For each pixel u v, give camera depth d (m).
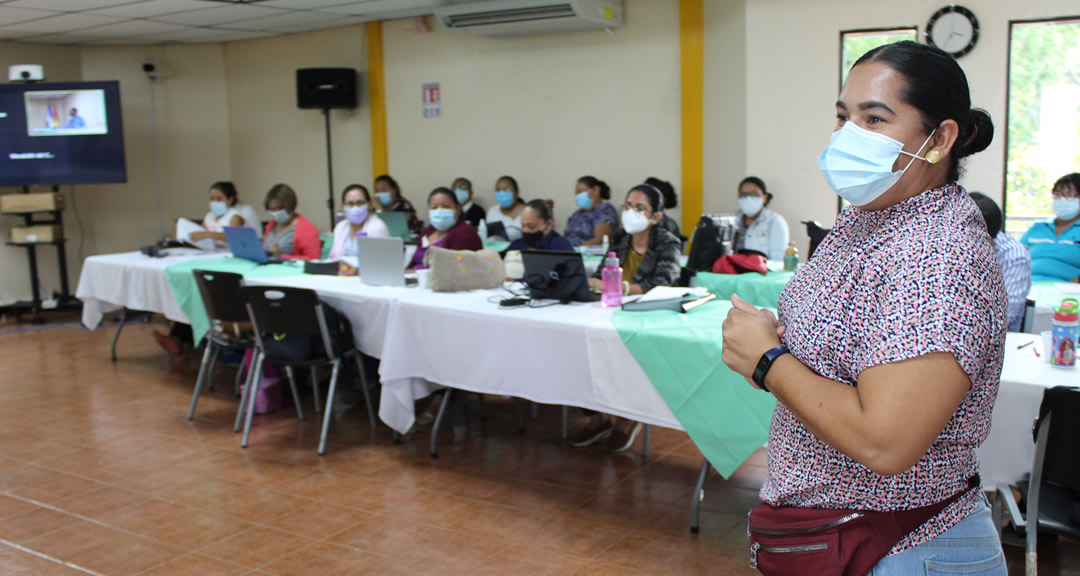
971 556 1.03
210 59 8.93
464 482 3.44
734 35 6.09
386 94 8.23
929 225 0.95
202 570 2.69
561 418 4.33
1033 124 5.47
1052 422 2.00
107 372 5.45
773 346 1.00
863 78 0.99
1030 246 4.86
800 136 5.91
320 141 8.64
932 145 0.97
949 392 0.88
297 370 5.05
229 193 6.78
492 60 7.61
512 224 7.36
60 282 8.16
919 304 0.90
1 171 7.29
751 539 1.15
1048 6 5.26
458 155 7.95
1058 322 2.50
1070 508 2.15
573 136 7.27
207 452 3.86
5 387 5.09
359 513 3.14
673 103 6.73
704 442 2.82
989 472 2.39
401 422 3.80
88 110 7.44
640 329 2.95
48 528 3.04
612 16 6.73
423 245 5.00
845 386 0.94
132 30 7.63
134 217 8.64
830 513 1.04
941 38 5.50
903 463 0.88
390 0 6.81
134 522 3.08
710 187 6.61
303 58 8.58
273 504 3.23
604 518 3.06
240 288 3.89
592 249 5.95
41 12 6.56
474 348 3.45
